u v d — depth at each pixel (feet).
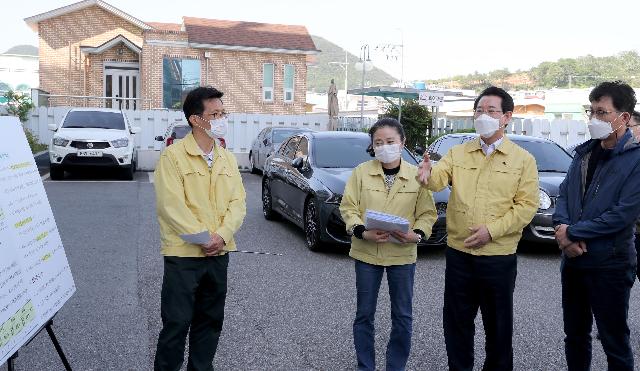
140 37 102.47
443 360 15.65
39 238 11.69
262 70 100.63
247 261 25.63
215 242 12.10
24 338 10.42
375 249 13.67
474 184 12.80
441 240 26.32
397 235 13.20
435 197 26.27
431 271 24.58
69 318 18.03
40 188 12.32
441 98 57.00
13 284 10.33
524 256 27.73
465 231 12.85
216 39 97.55
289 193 31.04
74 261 24.54
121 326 17.47
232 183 12.89
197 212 12.28
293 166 29.86
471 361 13.58
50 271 11.90
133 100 98.12
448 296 13.41
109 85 98.58
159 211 12.12
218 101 12.40
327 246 27.61
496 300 12.89
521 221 12.55
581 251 12.11
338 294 21.06
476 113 12.77
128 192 44.42
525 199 12.65
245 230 32.60
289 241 29.99
